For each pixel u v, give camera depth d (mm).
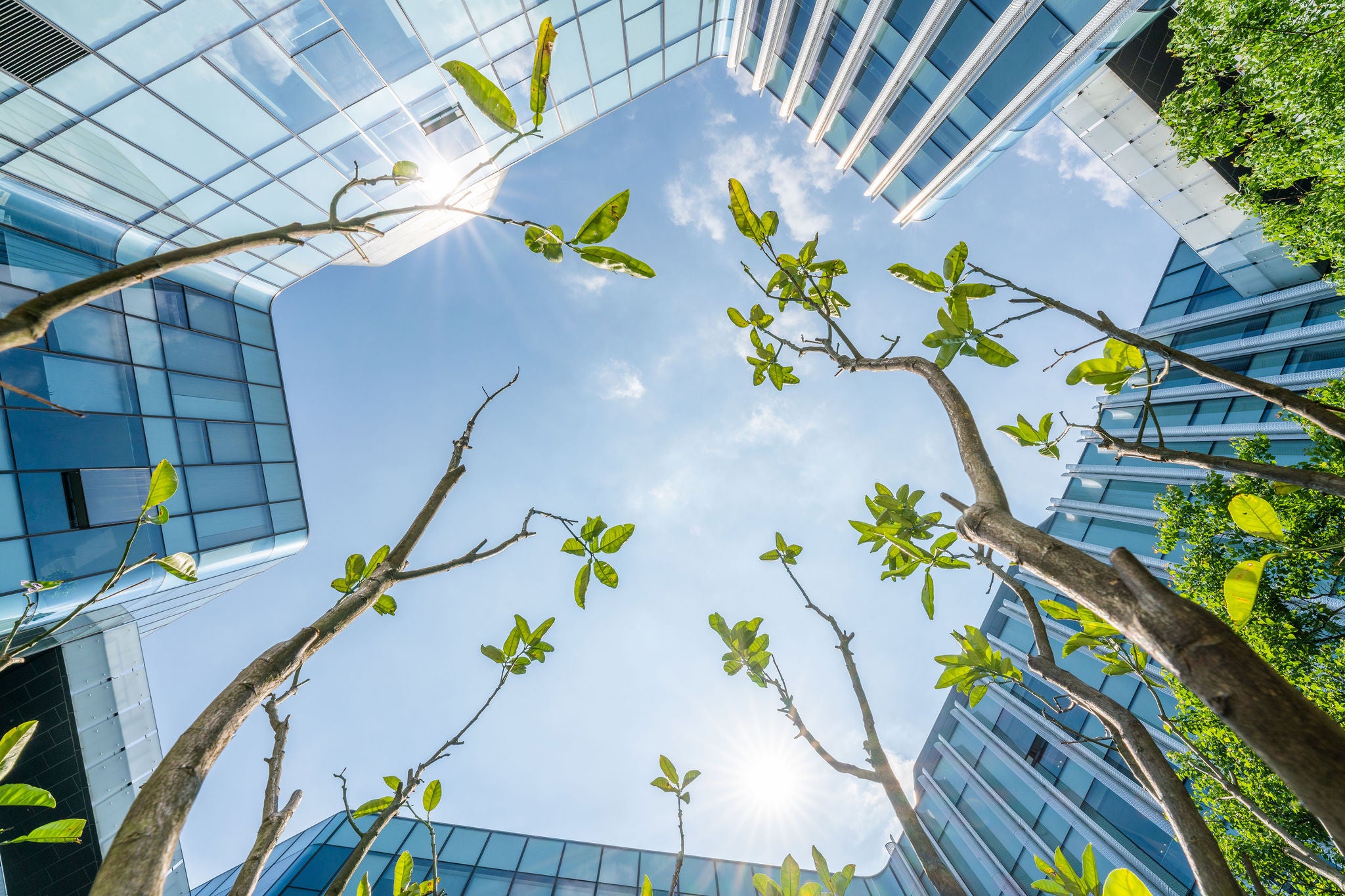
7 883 9359
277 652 1417
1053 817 15414
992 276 2879
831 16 16172
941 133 16344
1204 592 9477
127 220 11578
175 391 12328
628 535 2816
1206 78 9383
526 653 3518
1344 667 8016
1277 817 8039
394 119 12805
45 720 10000
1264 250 14859
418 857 15430
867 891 20406
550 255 1845
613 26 14438
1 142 9453
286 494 14688
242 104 10938
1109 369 2756
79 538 9953
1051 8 12125
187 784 1072
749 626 3479
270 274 15117
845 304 3596
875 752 2584
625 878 15977
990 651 2922
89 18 8891
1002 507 1626
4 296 9648
